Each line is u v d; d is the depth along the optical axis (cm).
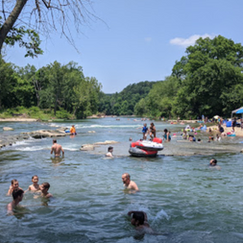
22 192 736
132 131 3453
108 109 19400
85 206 716
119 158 1472
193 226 585
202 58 6281
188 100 6394
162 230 565
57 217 639
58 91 8206
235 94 5659
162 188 892
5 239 521
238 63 6544
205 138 2550
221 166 1259
